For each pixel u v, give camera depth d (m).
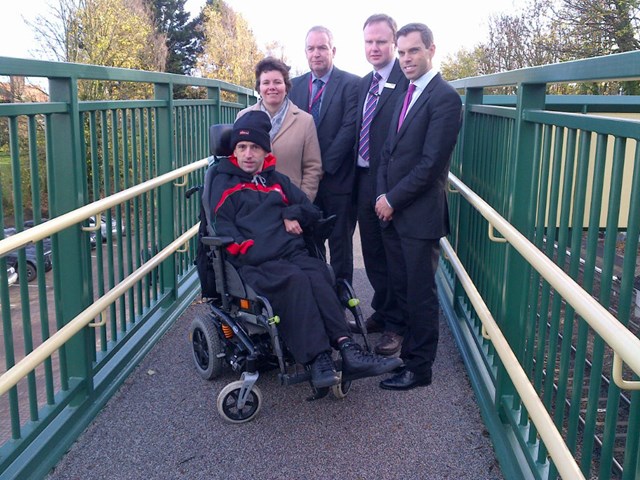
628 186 4.82
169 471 3.09
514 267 3.19
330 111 4.69
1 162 5.35
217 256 3.59
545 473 2.61
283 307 3.34
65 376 3.37
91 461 3.17
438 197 3.69
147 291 4.69
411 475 3.07
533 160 3.02
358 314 3.61
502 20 23.56
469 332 4.49
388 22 4.20
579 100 6.52
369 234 4.64
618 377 1.54
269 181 3.84
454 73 35.59
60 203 3.40
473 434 3.44
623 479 1.85
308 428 3.48
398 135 3.70
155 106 4.85
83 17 26.09
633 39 16.42
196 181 6.14
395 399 3.81
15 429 2.91
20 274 2.96
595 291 3.97
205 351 4.03
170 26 53.62
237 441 3.36
